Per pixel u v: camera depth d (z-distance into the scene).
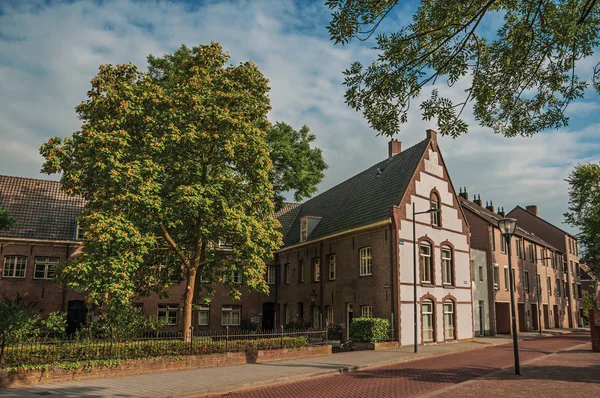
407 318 24.33
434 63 7.90
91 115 17.45
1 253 26.78
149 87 17.45
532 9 7.48
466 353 22.36
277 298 36.44
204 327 32.66
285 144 27.09
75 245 28.31
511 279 15.50
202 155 17.95
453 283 28.23
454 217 29.38
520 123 9.08
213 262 19.98
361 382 13.47
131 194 15.10
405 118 8.48
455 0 7.43
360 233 27.22
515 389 11.95
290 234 37.66
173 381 13.06
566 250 56.47
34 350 13.33
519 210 59.81
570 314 55.12
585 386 12.35
